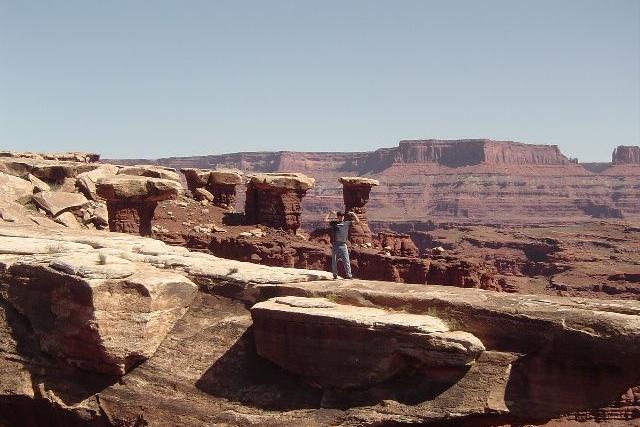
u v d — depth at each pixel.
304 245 40.62
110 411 17.31
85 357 17.48
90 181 35.66
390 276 39.03
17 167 35.75
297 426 15.63
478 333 15.41
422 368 15.39
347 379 15.70
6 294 19.08
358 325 15.45
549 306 15.25
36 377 18.17
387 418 15.14
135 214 30.17
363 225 46.62
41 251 20.14
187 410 16.75
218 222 43.69
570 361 14.67
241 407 16.41
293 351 16.30
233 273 18.48
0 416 18.69
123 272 17.39
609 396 14.47
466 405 14.84
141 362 17.59
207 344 17.59
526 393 14.86
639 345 13.96
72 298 17.36
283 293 17.73
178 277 18.14
